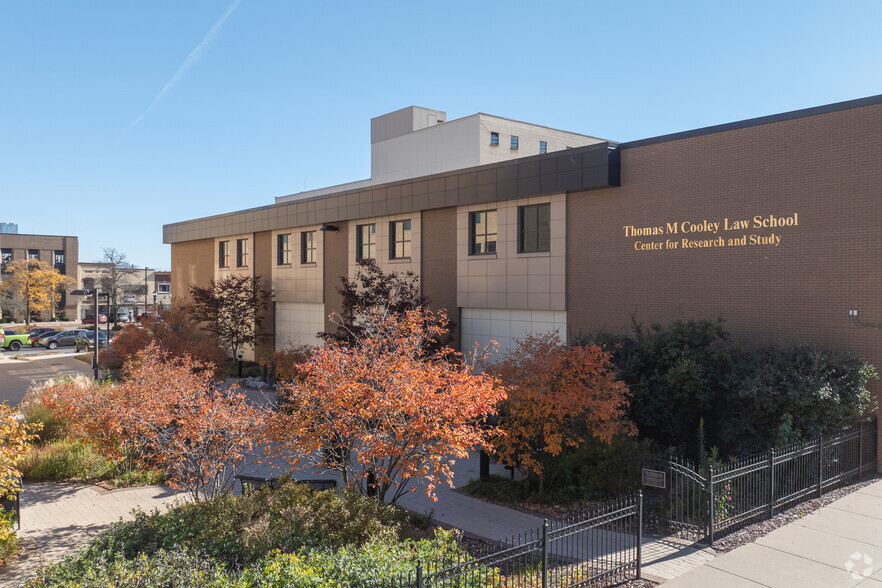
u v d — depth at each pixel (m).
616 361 17.28
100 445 14.61
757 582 9.47
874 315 15.38
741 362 16.25
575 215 21.59
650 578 9.66
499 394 12.08
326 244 32.94
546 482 14.72
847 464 14.91
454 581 7.93
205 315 35.50
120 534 10.05
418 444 11.35
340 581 7.67
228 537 9.88
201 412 13.05
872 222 15.41
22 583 10.05
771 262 17.12
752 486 12.72
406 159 56.91
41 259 88.81
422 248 27.34
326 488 14.79
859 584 9.38
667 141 19.33
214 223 41.72
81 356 44.84
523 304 23.11
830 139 16.11
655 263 19.53
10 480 11.38
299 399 12.45
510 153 54.12
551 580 9.23
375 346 13.80
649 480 12.16
